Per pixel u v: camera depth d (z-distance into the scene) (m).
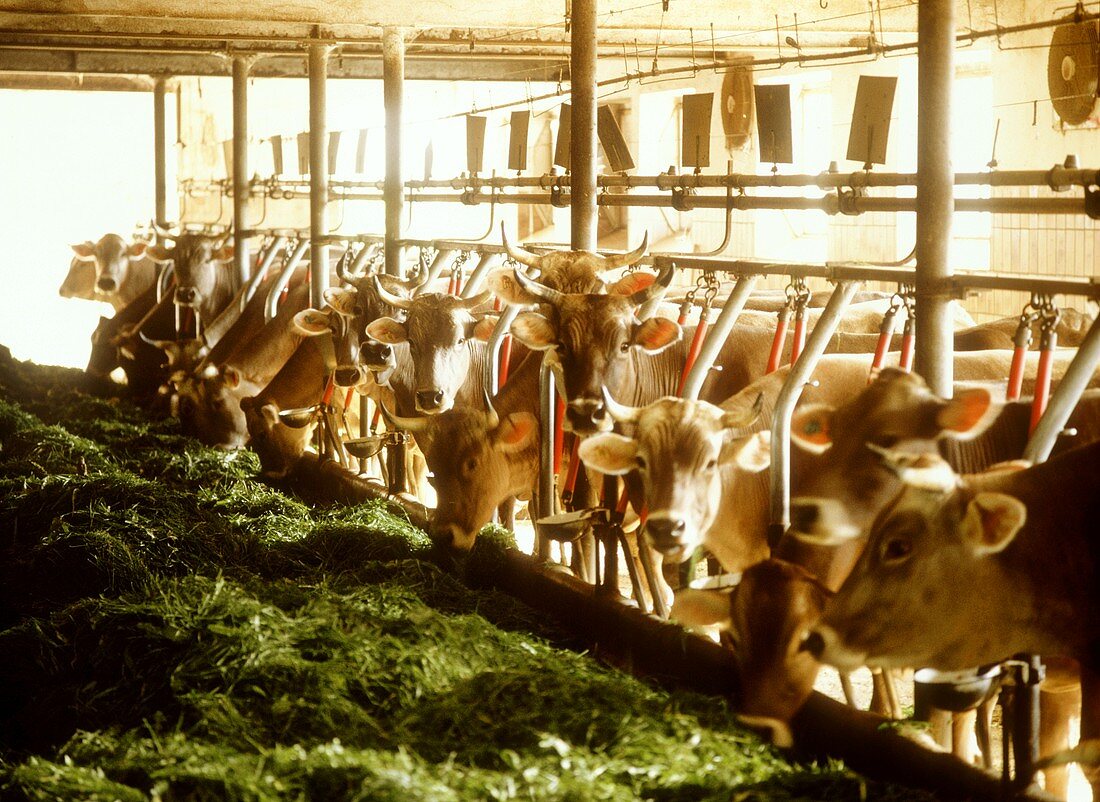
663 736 4.14
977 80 12.48
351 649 4.95
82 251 17.31
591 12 7.01
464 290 8.10
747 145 15.08
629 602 5.58
